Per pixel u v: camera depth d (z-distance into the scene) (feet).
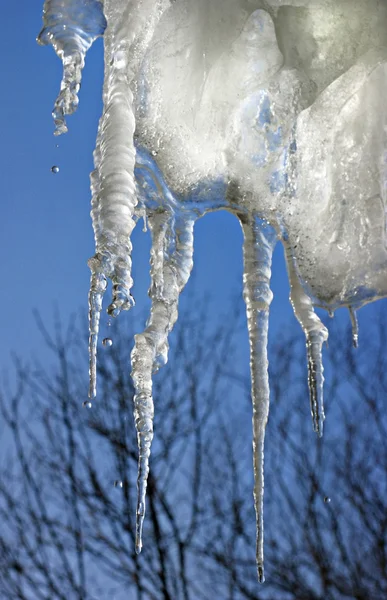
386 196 5.51
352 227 5.54
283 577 15.88
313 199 5.50
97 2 5.20
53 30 5.19
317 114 5.44
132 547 15.34
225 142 5.38
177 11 5.29
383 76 5.41
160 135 5.32
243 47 5.34
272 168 5.43
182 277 5.46
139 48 5.27
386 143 5.47
